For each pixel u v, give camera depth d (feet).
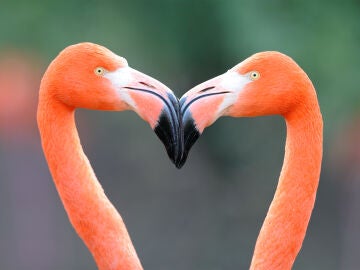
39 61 44.83
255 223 49.60
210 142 51.08
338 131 41.50
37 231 51.42
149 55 46.37
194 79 49.32
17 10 43.65
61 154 15.10
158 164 51.78
